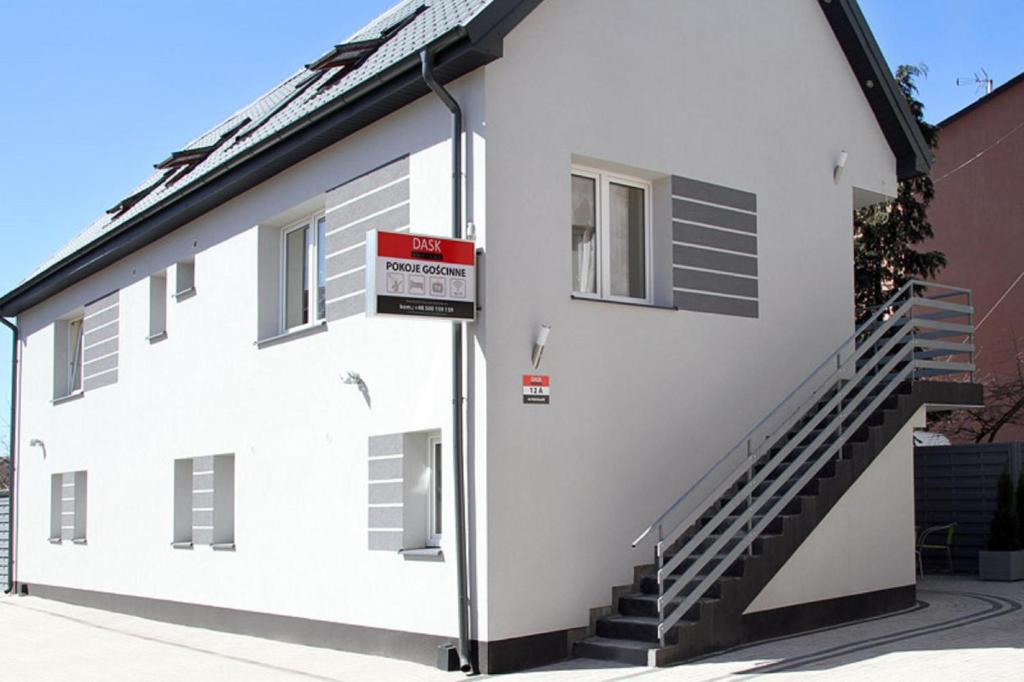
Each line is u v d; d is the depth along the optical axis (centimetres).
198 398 1503
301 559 1259
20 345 2222
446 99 1044
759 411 1266
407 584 1091
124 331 1748
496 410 1016
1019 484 1656
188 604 1497
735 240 1267
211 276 1495
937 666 906
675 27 1228
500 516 1006
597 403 1102
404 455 1114
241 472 1387
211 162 1547
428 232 1093
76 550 1881
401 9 1542
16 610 1828
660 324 1173
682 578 995
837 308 1384
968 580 1608
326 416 1235
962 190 2702
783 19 1362
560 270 1086
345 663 1095
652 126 1190
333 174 1245
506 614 998
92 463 1833
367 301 961
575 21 1125
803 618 1151
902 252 2103
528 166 1067
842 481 1191
